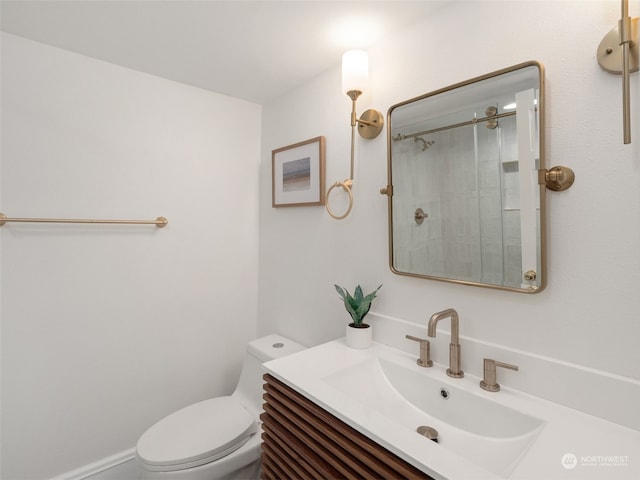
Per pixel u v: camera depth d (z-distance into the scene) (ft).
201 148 6.17
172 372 5.96
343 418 2.81
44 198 4.73
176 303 5.97
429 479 2.24
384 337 4.45
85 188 5.05
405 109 4.16
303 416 3.22
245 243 6.79
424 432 3.31
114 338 5.36
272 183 6.46
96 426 5.23
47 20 4.17
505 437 2.96
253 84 5.97
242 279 6.77
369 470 2.62
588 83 2.85
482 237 3.47
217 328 6.46
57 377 4.90
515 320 3.29
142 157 5.55
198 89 6.12
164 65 5.31
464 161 3.60
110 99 5.24
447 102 3.75
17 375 4.61
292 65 5.29
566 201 2.97
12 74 4.50
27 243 4.65
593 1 2.84
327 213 5.36
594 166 2.83
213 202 6.34
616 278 2.73
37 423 4.75
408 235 4.15
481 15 3.53
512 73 3.23
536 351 3.16
